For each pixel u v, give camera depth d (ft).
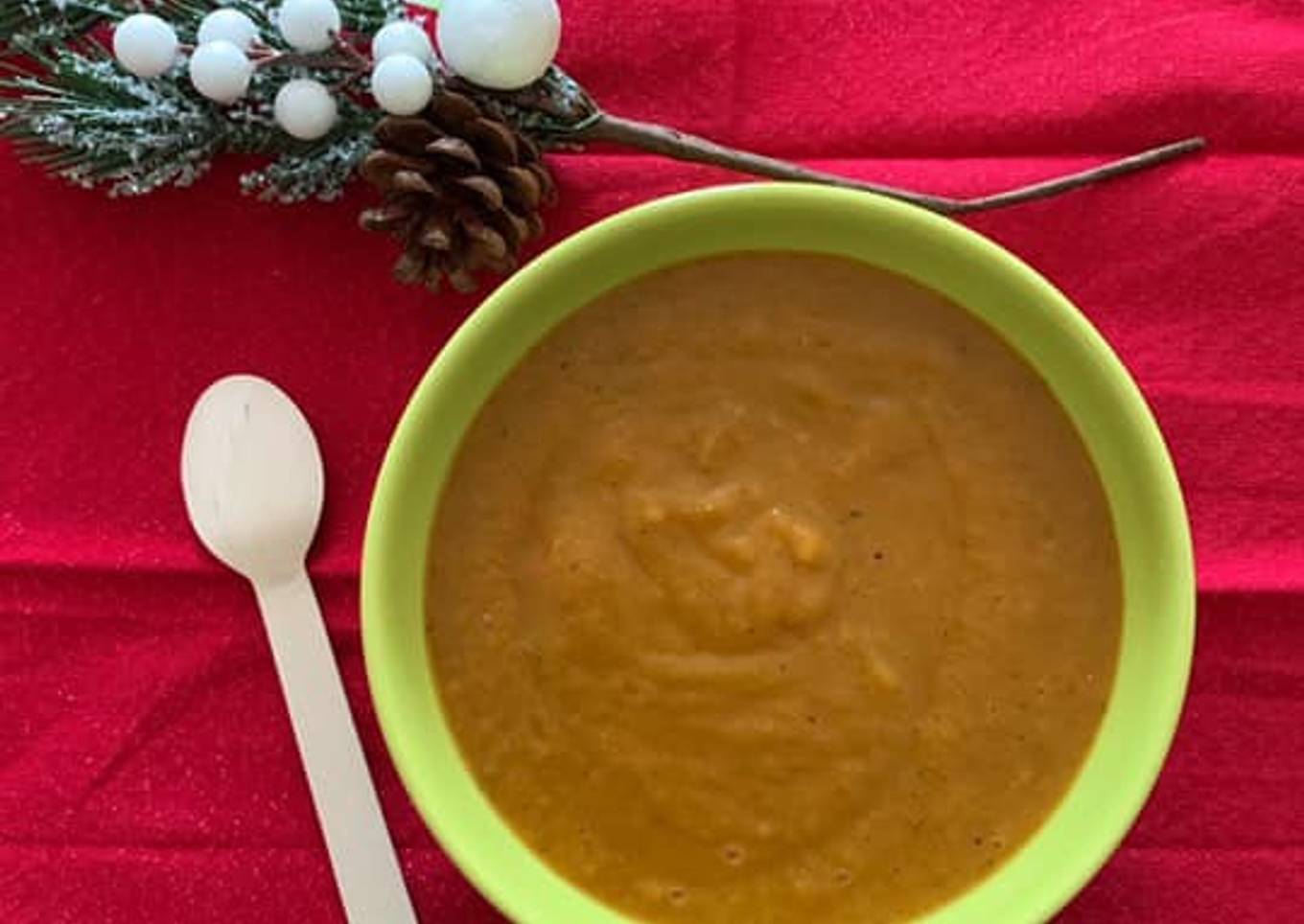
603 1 1.30
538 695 1.13
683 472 1.13
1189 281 1.29
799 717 1.11
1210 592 1.27
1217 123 1.29
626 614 1.11
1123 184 1.29
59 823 1.27
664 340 1.14
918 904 1.11
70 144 1.23
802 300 1.14
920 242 1.12
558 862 1.13
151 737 1.28
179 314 1.29
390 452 1.11
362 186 1.29
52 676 1.28
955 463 1.12
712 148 1.26
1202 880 1.25
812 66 1.31
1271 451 1.28
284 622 1.26
